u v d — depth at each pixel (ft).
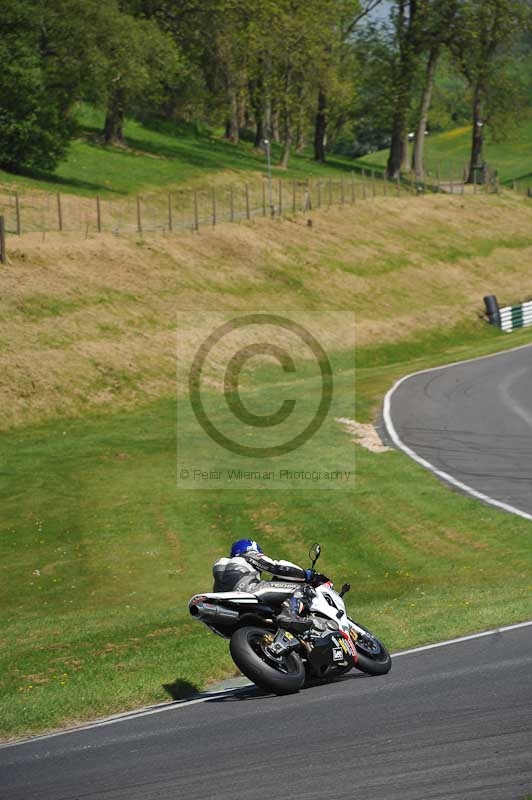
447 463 264.93
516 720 77.66
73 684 112.37
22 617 169.58
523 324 588.50
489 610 130.21
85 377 373.20
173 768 74.18
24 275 437.58
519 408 335.88
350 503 232.53
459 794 63.67
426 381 395.96
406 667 103.14
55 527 224.53
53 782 74.28
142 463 280.72
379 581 180.34
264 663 92.38
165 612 161.07
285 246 604.49
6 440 320.09
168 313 456.86
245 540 102.27
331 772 69.56
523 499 226.79
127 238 529.86
